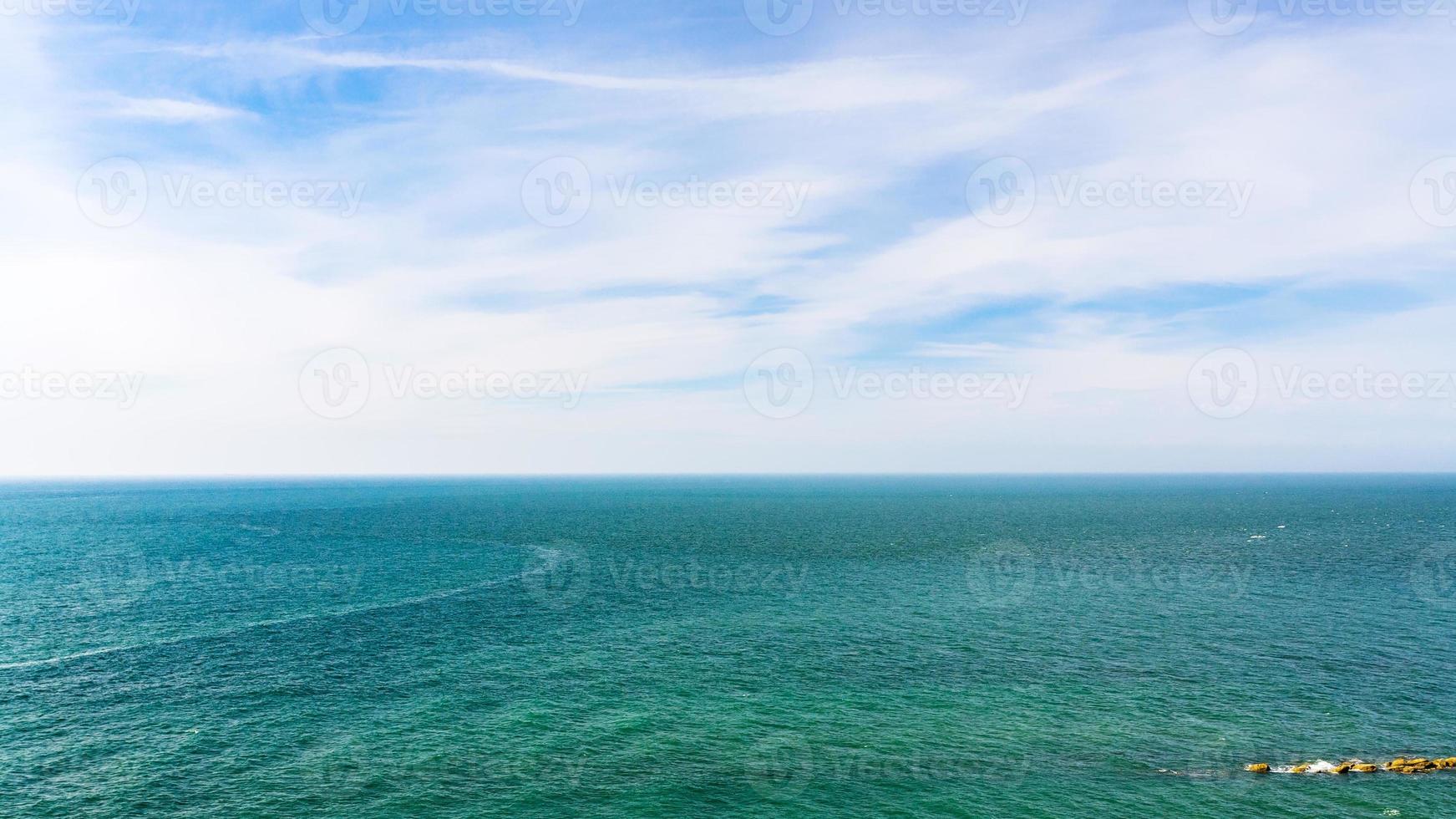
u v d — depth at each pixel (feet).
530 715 143.33
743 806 110.22
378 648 188.75
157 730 134.82
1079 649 189.98
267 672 168.04
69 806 107.34
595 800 111.65
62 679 161.38
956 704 151.02
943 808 110.11
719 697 154.10
